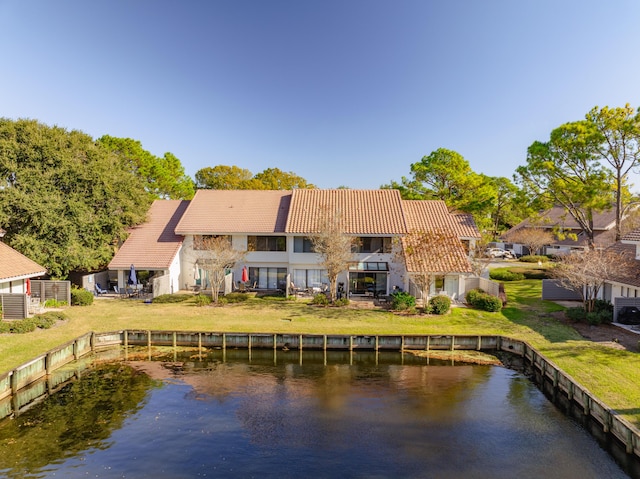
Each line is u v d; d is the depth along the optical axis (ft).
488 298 110.11
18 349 79.00
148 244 136.26
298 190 145.07
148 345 93.86
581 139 127.03
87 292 115.65
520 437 56.95
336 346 91.40
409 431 58.34
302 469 49.62
